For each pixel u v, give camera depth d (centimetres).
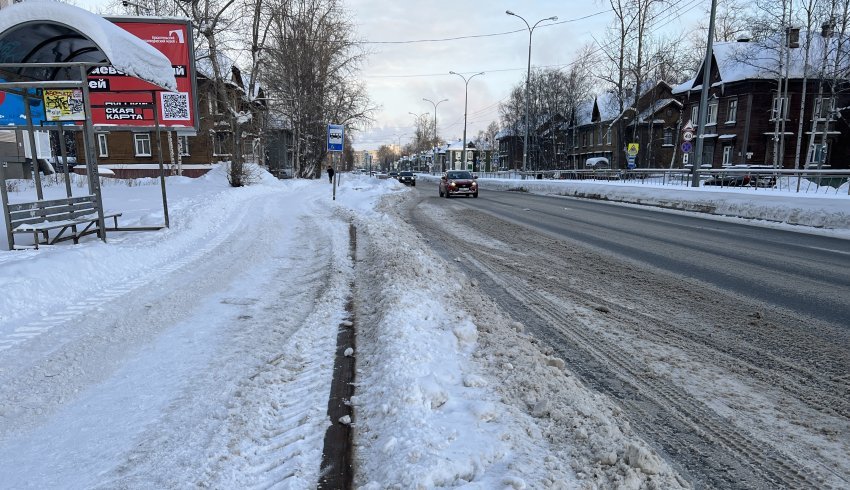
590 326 530
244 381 370
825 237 1200
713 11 2112
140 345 445
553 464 259
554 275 773
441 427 289
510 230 1288
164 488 251
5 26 741
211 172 3162
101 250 724
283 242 1005
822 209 1407
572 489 238
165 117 1505
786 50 3472
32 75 1005
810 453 299
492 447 269
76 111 873
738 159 4203
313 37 3716
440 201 2334
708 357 448
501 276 762
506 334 465
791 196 1630
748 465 287
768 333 512
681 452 298
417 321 464
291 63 3662
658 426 328
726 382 397
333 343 451
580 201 2394
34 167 952
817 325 539
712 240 1136
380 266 714
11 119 1025
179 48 1488
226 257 846
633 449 264
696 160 2180
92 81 1245
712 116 4512
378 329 456
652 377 405
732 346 475
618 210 1898
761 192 1844
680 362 436
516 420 302
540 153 6875
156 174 3934
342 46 3812
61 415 326
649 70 4097
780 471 281
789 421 337
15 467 270
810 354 456
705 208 1828
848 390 384
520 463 257
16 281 549
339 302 579
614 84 4212
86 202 874
